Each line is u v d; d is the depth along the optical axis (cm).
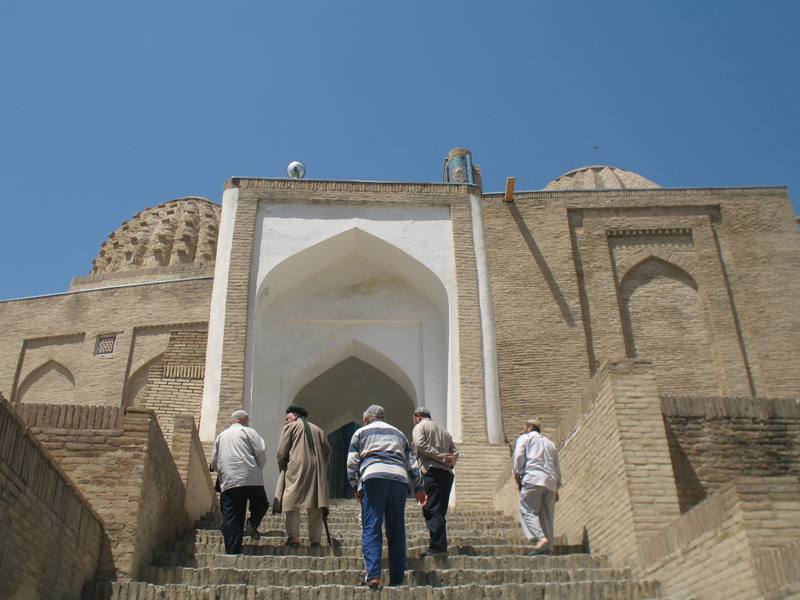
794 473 696
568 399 1445
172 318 1853
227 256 1227
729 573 503
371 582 536
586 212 1612
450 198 1308
